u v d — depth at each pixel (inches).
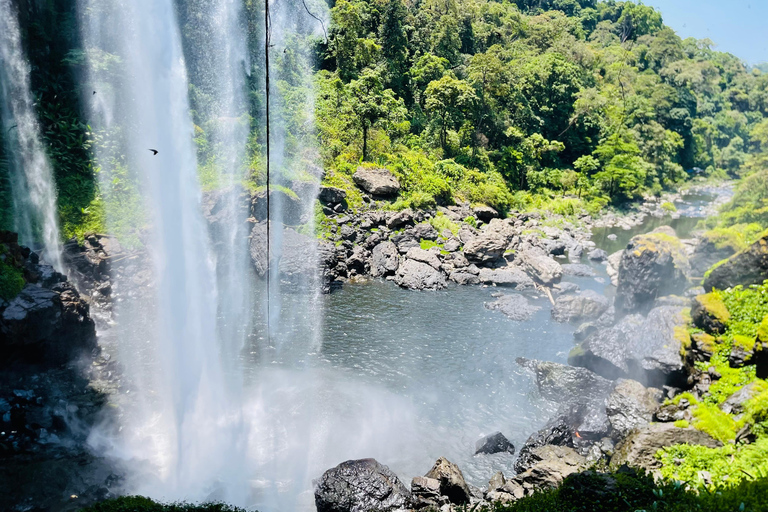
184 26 2043.6
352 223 1921.8
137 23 1441.9
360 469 749.9
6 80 1617.9
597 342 1086.4
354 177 2119.8
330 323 1384.1
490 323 1429.6
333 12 2689.5
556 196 3006.9
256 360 1159.6
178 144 1450.5
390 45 3024.1
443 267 1795.0
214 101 2122.3
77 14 1758.1
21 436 802.2
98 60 1705.2
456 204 2316.7
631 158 3233.3
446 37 3284.9
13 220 1434.5
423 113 2942.9
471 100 2669.8
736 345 924.6
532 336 1355.8
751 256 1015.6
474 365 1189.1
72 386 943.0
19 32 1654.8
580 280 1886.1
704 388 896.3
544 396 1067.9
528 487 757.3
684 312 1040.8
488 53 2972.4
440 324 1411.2
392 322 1411.2
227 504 700.0
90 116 1732.3
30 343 903.7
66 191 1578.5
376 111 2256.4
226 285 1549.0
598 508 578.9
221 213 1657.2
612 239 2546.8
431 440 914.1
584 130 3535.9
